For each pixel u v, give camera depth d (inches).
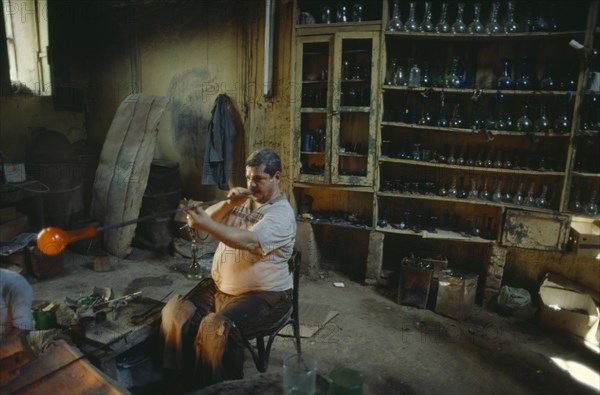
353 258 187.9
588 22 136.9
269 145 194.2
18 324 74.9
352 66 169.2
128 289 165.0
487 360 127.5
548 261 163.0
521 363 126.6
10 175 177.3
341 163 179.9
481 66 162.7
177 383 100.5
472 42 161.8
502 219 155.1
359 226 173.8
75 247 198.4
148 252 201.6
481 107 163.0
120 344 93.8
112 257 195.0
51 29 222.5
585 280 158.9
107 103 239.9
